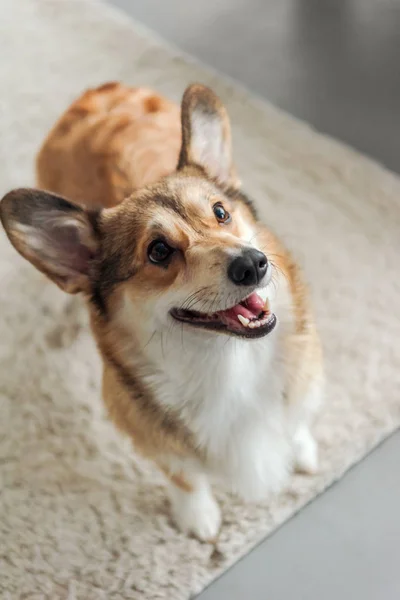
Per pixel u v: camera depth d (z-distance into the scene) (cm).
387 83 178
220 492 136
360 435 138
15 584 131
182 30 201
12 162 174
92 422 143
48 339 151
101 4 211
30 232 113
